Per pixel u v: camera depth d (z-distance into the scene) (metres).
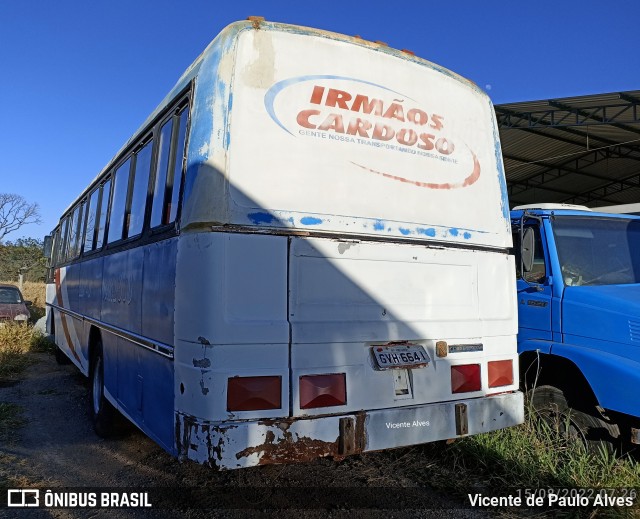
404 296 3.93
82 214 8.17
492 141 4.75
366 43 4.05
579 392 4.83
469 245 4.36
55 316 10.76
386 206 3.93
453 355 4.11
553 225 5.27
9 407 7.11
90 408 6.55
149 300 4.20
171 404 3.59
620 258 5.32
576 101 14.72
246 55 3.56
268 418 3.30
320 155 3.70
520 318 5.28
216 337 3.22
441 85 4.43
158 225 4.14
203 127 3.48
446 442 4.41
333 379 3.53
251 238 3.38
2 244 43.44
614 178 23.06
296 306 3.47
